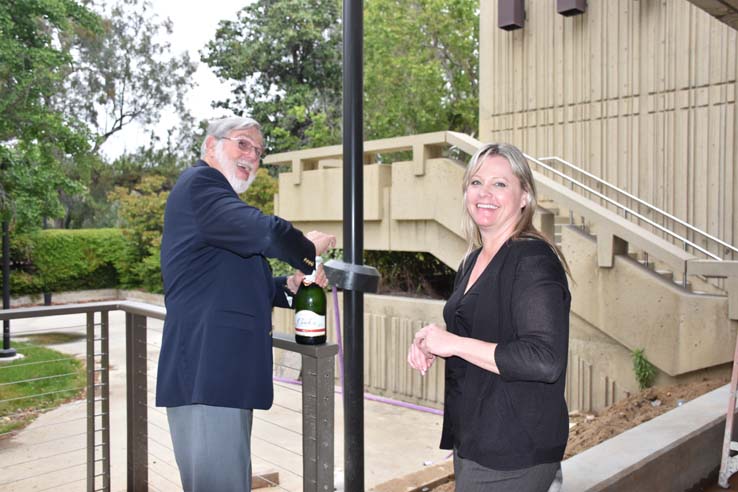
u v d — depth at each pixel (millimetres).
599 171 9328
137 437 3084
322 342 2123
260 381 2162
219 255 2152
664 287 6484
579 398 7395
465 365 1733
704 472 3445
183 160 28672
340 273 2270
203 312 2117
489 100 10781
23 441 6156
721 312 6051
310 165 10609
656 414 5504
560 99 9781
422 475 4055
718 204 8086
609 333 6914
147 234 20984
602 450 3045
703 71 8203
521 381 1584
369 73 17625
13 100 11242
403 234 9125
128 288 22000
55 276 20453
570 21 9625
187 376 2123
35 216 11234
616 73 9102
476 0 17516
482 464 1645
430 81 17234
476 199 1746
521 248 1646
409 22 17188
